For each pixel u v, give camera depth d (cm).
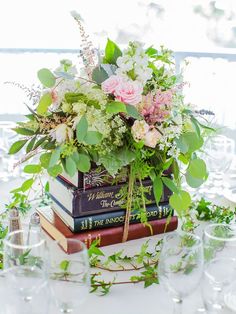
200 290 105
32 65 401
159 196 127
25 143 128
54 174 122
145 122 118
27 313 91
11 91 388
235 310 96
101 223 130
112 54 124
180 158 130
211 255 100
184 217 144
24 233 102
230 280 98
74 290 92
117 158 119
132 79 119
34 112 125
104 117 118
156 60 131
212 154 175
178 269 93
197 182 129
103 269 117
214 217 148
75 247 96
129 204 131
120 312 99
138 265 120
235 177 189
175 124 122
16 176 186
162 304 103
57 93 120
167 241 97
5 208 152
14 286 92
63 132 117
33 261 92
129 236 134
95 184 127
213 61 377
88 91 119
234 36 468
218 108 374
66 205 131
